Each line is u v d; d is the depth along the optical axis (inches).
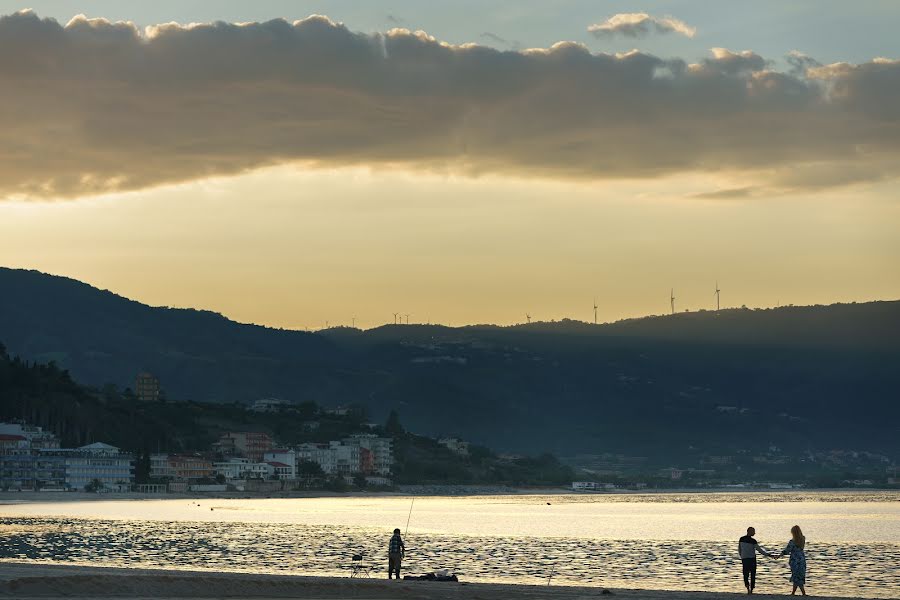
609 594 6220.5
